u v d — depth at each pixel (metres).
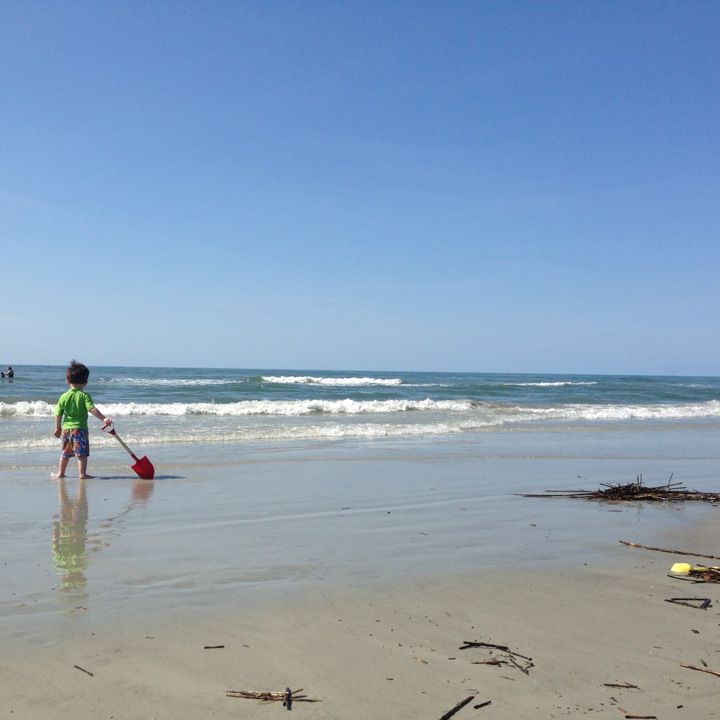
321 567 5.23
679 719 2.96
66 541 5.91
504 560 5.55
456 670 3.39
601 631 3.98
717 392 44.31
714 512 7.93
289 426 17.03
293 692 3.12
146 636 3.74
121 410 20.61
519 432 17.45
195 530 6.43
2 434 14.05
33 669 3.29
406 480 9.63
